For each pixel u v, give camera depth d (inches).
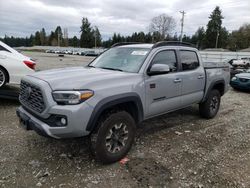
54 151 160.6
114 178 133.3
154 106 172.9
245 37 3560.5
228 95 409.7
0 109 251.9
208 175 139.6
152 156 159.2
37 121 136.6
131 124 153.6
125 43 211.8
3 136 180.7
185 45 213.3
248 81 436.1
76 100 128.8
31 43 5137.8
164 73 177.2
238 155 166.4
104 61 192.2
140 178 133.8
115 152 148.0
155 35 2933.1
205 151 169.9
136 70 165.2
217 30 3582.7
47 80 137.4
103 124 140.1
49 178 131.1
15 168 138.8
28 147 164.6
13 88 300.5
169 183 130.4
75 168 141.7
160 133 200.7
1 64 263.9
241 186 130.5
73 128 128.7
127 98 148.9
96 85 137.6
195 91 215.5
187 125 224.1
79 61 1263.5
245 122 242.8
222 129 217.3
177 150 169.5
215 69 240.5
